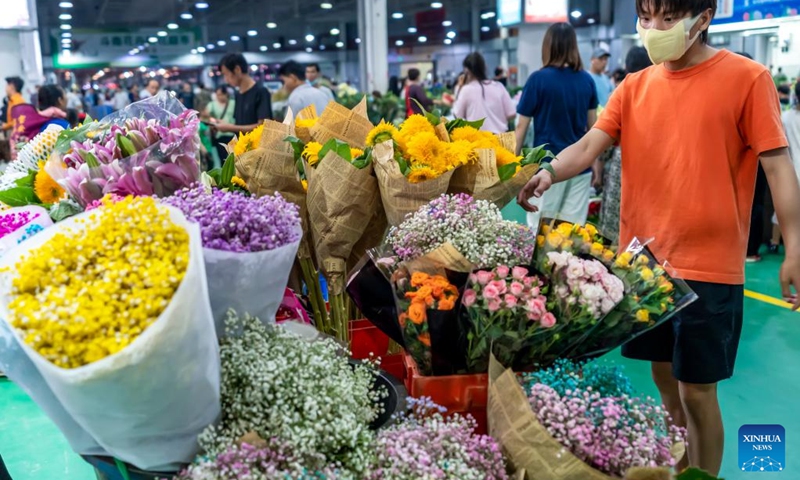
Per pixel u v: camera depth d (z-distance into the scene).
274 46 35.16
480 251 1.57
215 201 1.38
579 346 1.52
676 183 1.91
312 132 2.05
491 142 1.94
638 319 1.44
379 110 10.38
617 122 2.09
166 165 1.64
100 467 1.32
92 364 0.98
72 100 16.62
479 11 29.75
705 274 1.89
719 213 1.87
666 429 1.37
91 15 25.11
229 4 23.77
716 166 1.86
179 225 1.18
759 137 1.80
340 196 1.77
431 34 32.34
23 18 13.22
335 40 34.72
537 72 4.32
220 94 9.80
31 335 1.02
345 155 1.78
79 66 29.33
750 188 1.90
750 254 5.51
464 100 5.73
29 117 5.86
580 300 1.37
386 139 1.82
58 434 2.92
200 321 1.09
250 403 1.26
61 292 1.07
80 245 1.13
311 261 1.97
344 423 1.24
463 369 1.49
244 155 1.88
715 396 2.01
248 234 1.35
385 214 1.94
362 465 1.24
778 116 1.81
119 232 1.14
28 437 2.90
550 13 14.70
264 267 1.30
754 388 3.29
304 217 1.94
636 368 3.51
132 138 1.71
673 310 1.50
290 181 1.90
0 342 1.18
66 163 1.75
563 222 1.62
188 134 1.71
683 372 1.95
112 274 1.07
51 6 22.61
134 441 1.15
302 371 1.28
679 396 2.22
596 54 6.84
